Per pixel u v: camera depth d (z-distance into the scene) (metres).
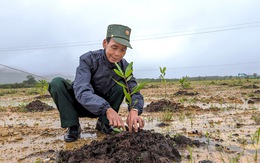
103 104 2.61
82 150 2.46
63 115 3.28
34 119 5.50
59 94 3.25
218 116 4.93
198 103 7.18
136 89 2.73
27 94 16.36
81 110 3.53
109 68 3.23
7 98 13.27
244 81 21.23
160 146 2.49
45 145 3.24
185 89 14.27
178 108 5.89
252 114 5.05
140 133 2.57
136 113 2.71
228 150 2.74
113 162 2.17
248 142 3.04
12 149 3.12
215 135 3.41
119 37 2.79
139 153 2.30
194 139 3.23
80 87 2.87
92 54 3.23
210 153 2.66
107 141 2.48
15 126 4.69
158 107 5.91
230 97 8.47
